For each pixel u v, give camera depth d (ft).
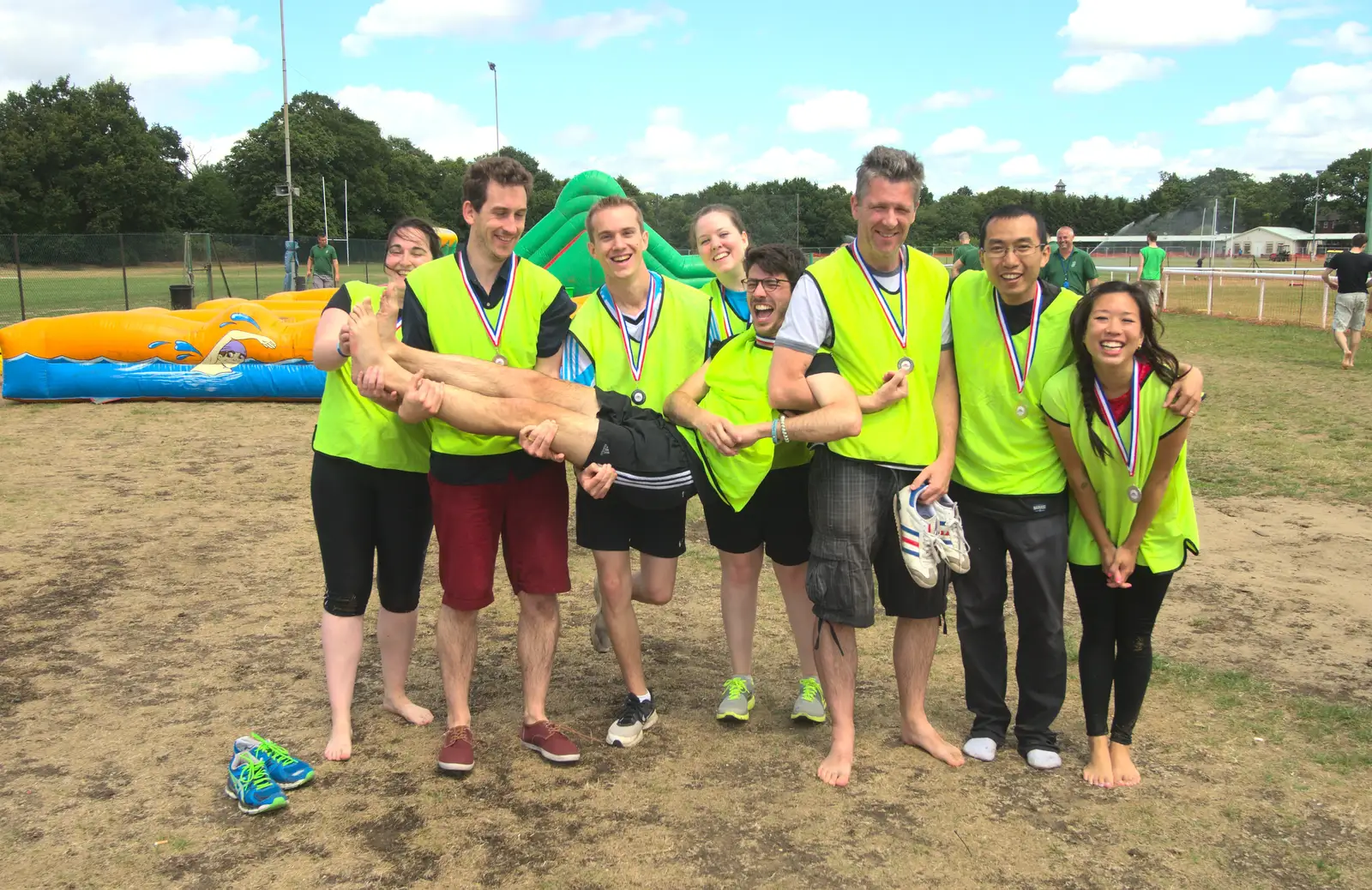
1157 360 10.31
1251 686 13.66
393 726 12.60
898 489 11.00
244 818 10.40
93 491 24.00
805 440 10.64
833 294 10.85
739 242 13.12
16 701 13.05
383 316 10.78
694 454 11.71
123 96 233.76
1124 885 9.29
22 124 222.89
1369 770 11.40
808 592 11.35
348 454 11.53
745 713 12.78
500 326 11.50
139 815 10.42
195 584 17.74
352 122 275.18
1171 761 11.67
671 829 10.23
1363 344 54.65
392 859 9.69
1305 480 25.13
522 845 9.93
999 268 10.69
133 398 36.37
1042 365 10.92
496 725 12.69
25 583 17.60
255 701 13.20
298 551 19.71
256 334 36.52
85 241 117.60
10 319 72.64
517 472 11.37
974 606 11.71
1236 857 9.73
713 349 12.26
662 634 16.02
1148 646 11.16
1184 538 11.07
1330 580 18.21
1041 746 11.70
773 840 10.03
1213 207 241.96
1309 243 250.16
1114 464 10.57
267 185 249.55
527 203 11.30
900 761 11.75
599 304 12.28
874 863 9.65
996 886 9.29
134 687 13.56
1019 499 11.12
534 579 11.60
